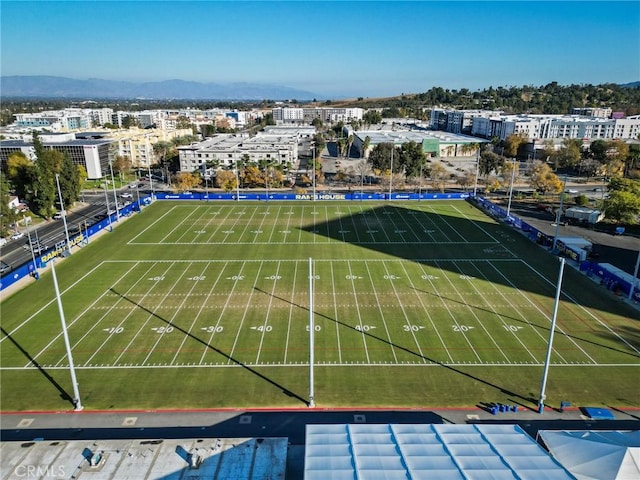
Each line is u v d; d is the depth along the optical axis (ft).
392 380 118.11
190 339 137.59
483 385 116.47
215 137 586.45
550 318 151.64
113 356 128.36
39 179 273.13
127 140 497.05
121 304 161.07
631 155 407.44
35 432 99.04
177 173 438.40
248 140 519.19
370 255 213.05
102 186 396.78
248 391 113.39
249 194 338.13
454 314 154.30
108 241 233.96
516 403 109.50
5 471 79.46
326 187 386.11
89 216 294.66
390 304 161.68
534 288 176.14
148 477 78.13
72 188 301.43
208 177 400.67
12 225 268.21
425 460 75.00
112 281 181.88
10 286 177.17
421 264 201.67
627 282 169.07
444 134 629.92
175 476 78.28
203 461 81.76
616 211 256.11
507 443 81.05
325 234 246.68
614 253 218.38
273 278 184.85
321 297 167.02
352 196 334.03
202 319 150.10
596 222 267.80
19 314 153.58
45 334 140.26
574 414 106.11
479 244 230.68
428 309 157.89
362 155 539.70
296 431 99.76
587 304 162.30
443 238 240.94
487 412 106.63
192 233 248.11
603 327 145.89
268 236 242.78
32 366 123.54
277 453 83.97
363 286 177.27
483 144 563.07
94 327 144.66
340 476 70.85
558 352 131.54
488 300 165.27
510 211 299.38
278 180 390.21
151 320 149.28
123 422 102.22
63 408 106.93
